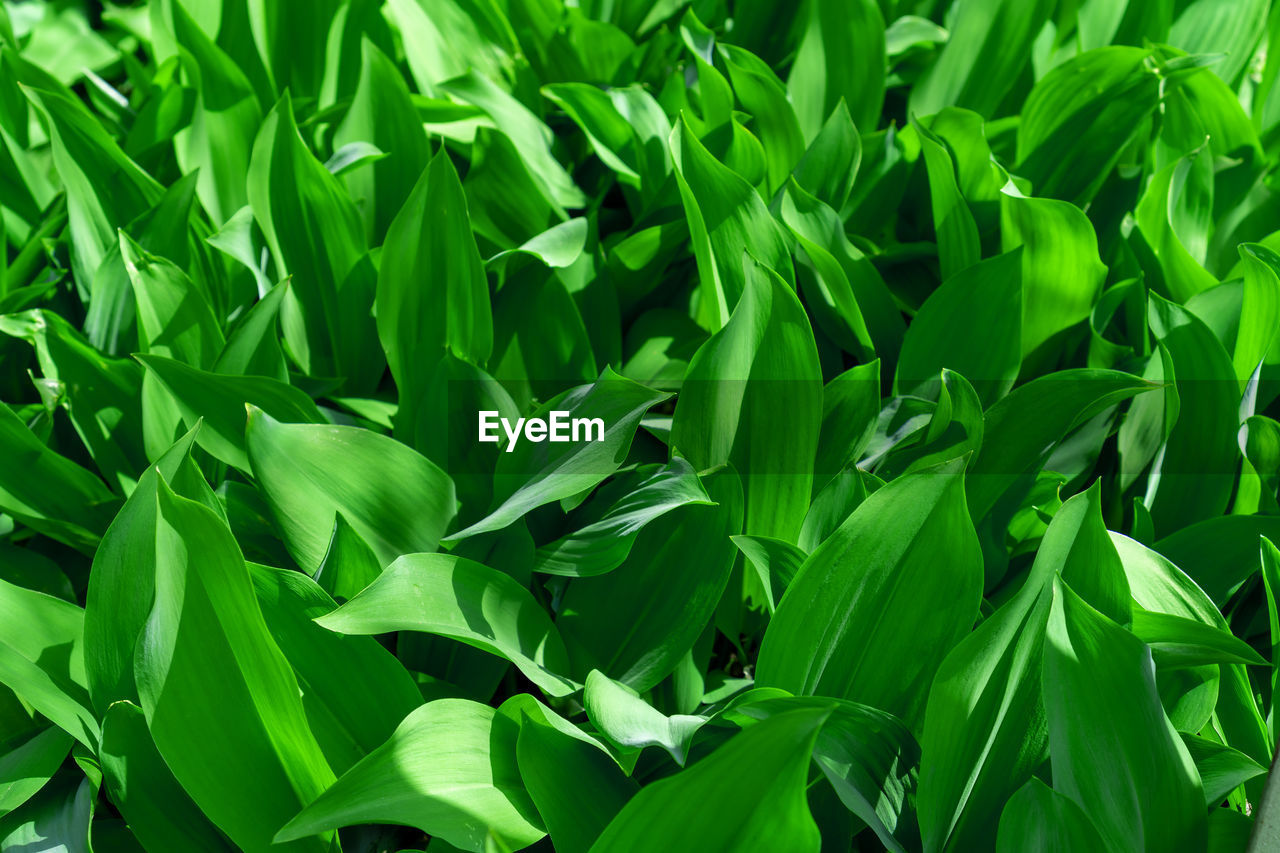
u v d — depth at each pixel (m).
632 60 1.29
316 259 1.10
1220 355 1.01
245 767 0.87
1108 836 0.84
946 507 0.89
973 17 1.23
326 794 0.84
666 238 1.11
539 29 1.29
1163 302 1.04
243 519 0.99
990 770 0.88
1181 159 1.11
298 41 1.26
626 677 0.93
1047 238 1.05
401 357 1.02
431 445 1.00
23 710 0.94
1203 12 1.28
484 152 1.15
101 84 1.30
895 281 1.17
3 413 1.00
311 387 1.07
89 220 1.13
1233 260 1.18
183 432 1.01
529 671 0.89
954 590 0.89
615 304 1.12
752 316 0.96
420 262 1.01
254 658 0.87
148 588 0.90
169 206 1.10
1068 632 0.86
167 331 1.04
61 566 1.05
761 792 0.80
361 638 0.90
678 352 1.12
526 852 0.90
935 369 1.04
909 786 0.87
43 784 0.90
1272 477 1.05
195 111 1.19
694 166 1.03
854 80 1.22
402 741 0.86
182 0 1.25
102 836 0.92
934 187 1.09
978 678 0.86
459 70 1.26
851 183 1.13
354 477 0.94
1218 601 0.98
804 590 0.89
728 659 1.04
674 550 0.96
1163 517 1.05
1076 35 1.29
